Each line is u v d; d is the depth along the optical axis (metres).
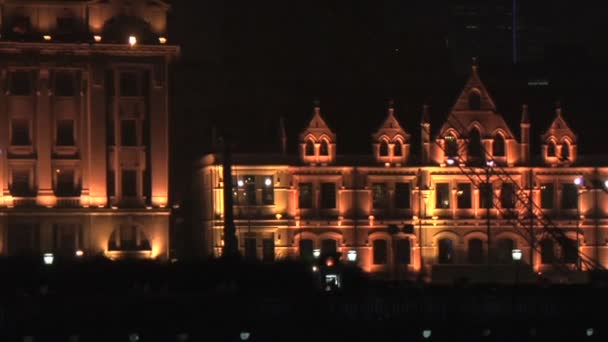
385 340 137.00
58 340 131.75
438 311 139.00
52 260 158.75
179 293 138.38
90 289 142.25
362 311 138.00
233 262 154.12
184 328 134.38
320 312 137.38
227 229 180.75
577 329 140.62
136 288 142.38
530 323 140.12
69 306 133.12
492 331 139.00
